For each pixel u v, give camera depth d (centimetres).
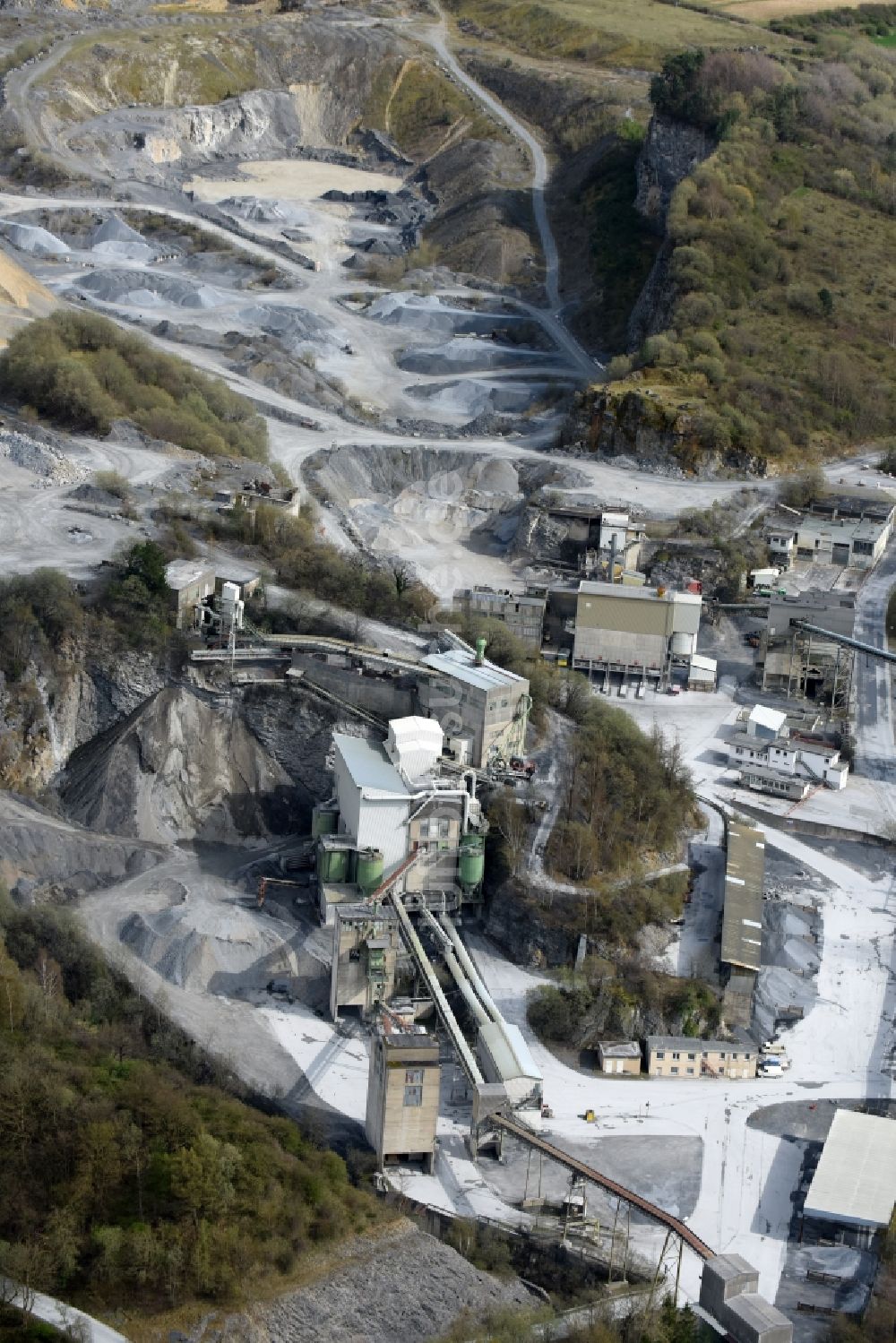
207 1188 16112
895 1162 17950
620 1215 17462
